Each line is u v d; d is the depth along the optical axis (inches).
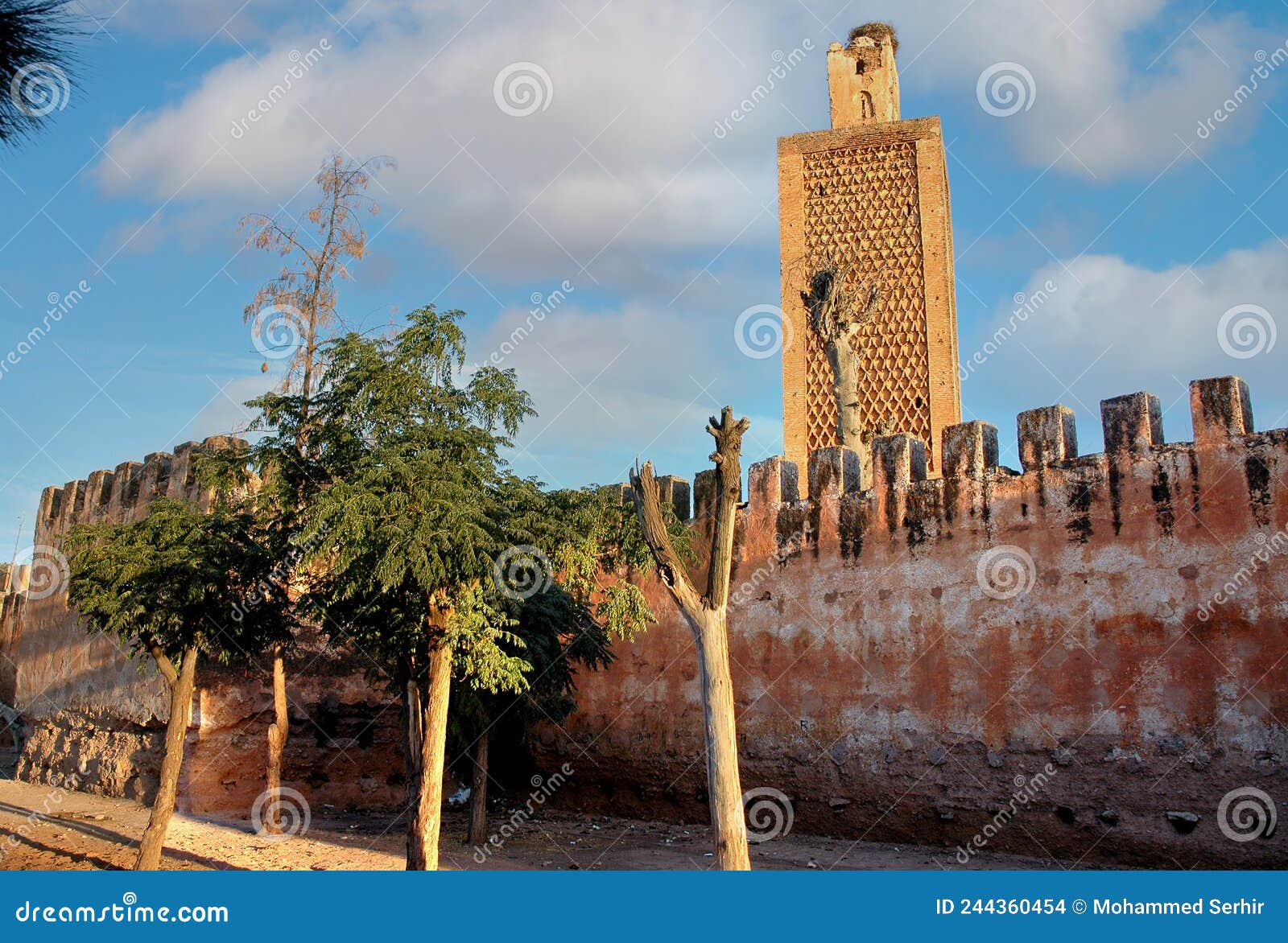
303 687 811.4
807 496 751.1
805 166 1074.1
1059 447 624.1
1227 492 552.1
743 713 751.1
